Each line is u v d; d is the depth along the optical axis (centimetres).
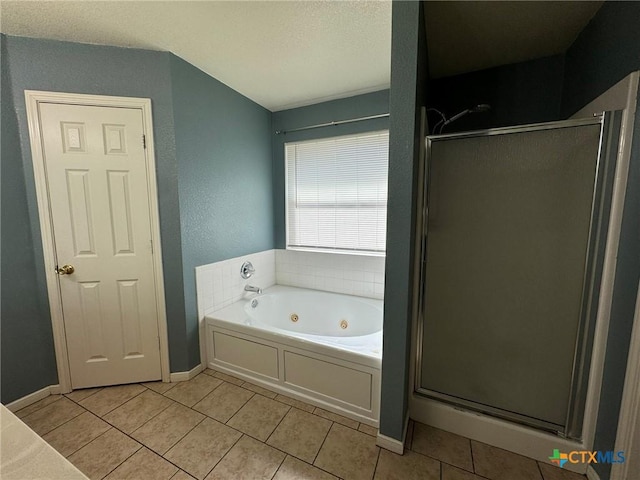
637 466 108
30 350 184
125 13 151
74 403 186
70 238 186
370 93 252
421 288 161
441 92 227
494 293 147
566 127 126
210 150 224
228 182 245
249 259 274
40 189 177
